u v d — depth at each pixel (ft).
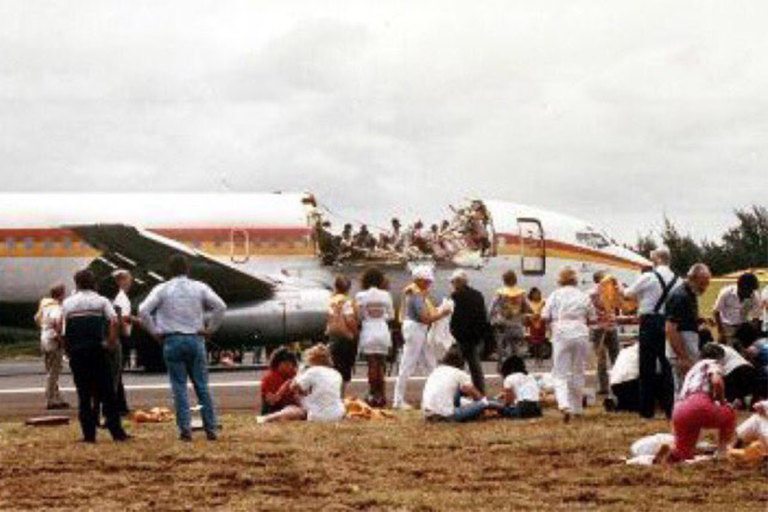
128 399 122.21
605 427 88.48
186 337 83.87
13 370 189.67
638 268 195.52
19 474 68.59
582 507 56.54
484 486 63.00
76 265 187.21
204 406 84.23
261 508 57.11
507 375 97.66
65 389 139.23
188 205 189.26
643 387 94.27
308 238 189.88
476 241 188.44
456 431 87.51
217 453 76.38
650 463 69.77
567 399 92.53
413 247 188.55
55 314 111.34
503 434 85.15
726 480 63.82
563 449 77.15
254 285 178.50
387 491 61.57
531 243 189.98
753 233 358.43
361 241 189.57
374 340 108.37
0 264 185.47
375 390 108.99
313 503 58.29
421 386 134.41
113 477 67.15
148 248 172.65
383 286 109.70
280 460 73.31
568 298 94.68
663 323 92.89
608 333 118.11
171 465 71.67
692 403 69.56
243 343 176.04
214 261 172.96
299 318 176.45
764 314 106.52
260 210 189.88
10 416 107.04
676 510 55.83
